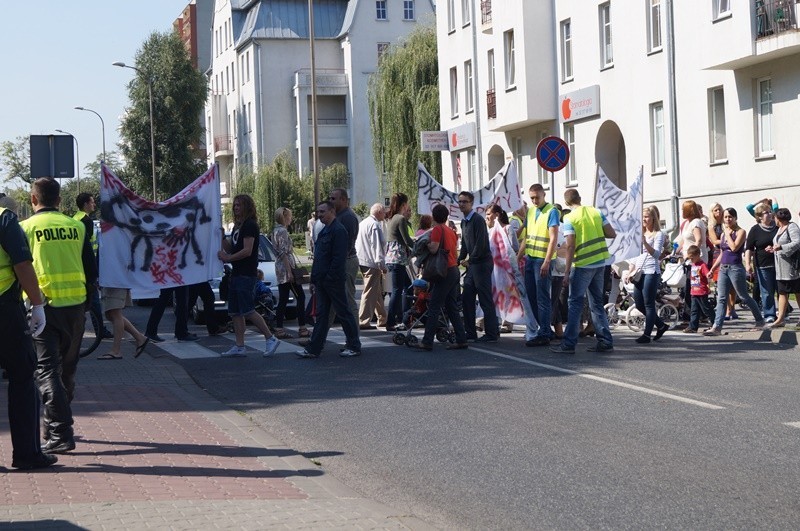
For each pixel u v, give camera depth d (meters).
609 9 33.78
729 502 6.75
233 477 7.64
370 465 8.32
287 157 68.88
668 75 30.36
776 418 9.51
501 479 7.64
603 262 14.75
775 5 25.53
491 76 41.22
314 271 15.08
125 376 13.40
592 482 7.41
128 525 6.04
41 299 7.79
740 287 16.69
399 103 47.62
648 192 31.88
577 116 35.28
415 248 15.50
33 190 8.88
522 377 12.50
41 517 6.23
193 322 22.92
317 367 14.12
